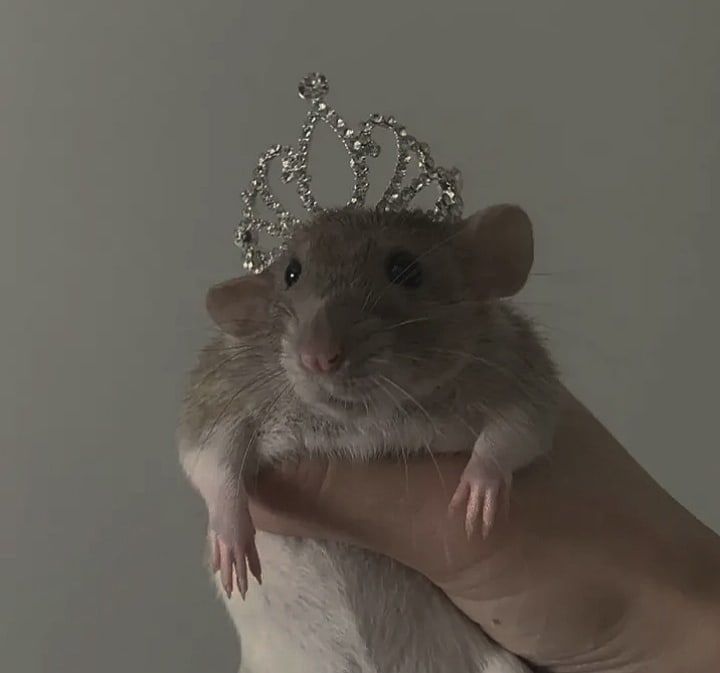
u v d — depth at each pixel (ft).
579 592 0.95
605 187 1.36
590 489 0.97
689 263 1.37
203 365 1.01
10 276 1.32
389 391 0.88
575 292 1.38
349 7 1.32
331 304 0.88
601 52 1.34
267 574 1.00
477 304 0.95
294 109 1.32
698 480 1.42
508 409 0.93
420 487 0.94
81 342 1.33
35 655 1.38
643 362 1.39
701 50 1.34
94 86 1.30
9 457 1.34
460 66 1.34
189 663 1.40
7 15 1.29
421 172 1.02
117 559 1.37
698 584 0.95
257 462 0.96
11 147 1.30
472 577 0.95
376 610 0.99
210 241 1.32
